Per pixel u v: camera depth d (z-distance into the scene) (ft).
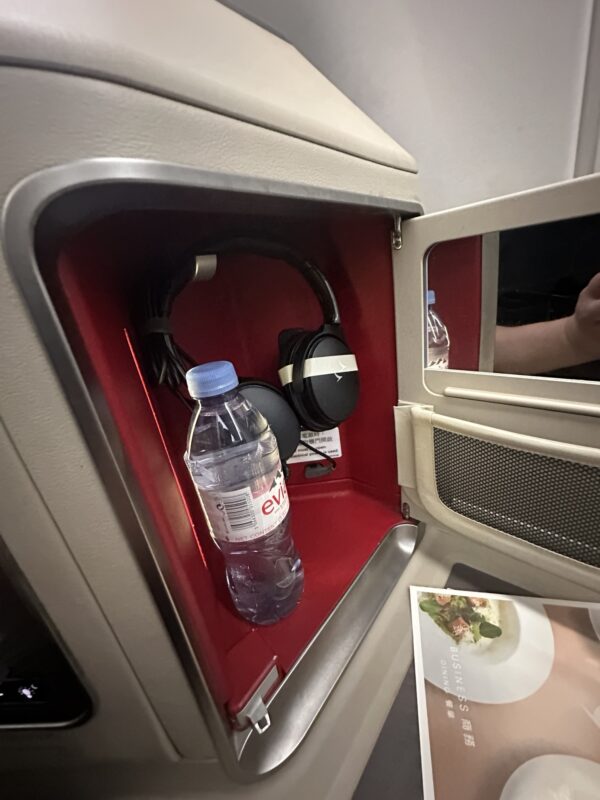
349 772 1.33
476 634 1.68
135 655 1.11
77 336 0.77
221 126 0.93
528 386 1.58
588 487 1.52
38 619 1.08
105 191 0.74
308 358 1.79
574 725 1.37
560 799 1.20
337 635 1.72
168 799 1.38
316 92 1.57
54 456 0.83
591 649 1.59
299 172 1.15
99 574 0.97
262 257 1.99
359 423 2.29
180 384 1.47
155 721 1.25
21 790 1.48
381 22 2.20
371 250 1.83
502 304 1.64
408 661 1.62
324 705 1.51
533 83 2.16
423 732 1.40
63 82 0.67
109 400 0.84
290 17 2.25
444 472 1.95
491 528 1.86
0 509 0.86
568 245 1.41
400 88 2.34
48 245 0.70
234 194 0.97
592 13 1.94
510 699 1.46
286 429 1.76
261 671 1.48
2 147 0.64
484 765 1.30
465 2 2.06
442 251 1.67
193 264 1.39
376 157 1.45
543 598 1.79
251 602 1.83
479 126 2.33
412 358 1.91
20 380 0.75
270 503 1.45
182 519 1.28
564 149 2.27
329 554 2.10
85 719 1.27
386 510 2.34
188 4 1.43
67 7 0.76
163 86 0.81
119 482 0.88
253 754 1.35
